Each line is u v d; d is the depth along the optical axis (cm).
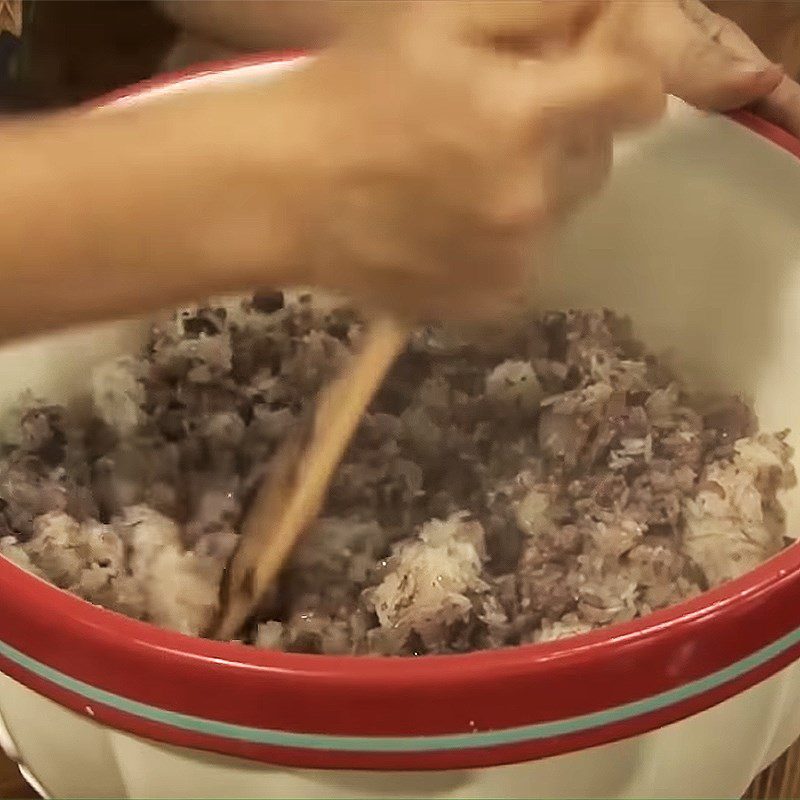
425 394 124
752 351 123
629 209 124
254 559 110
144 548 114
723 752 105
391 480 120
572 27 95
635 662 96
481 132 90
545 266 117
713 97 117
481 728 96
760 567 98
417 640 110
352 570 115
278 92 91
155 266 90
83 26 157
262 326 126
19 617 98
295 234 90
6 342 93
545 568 113
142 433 123
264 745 97
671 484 116
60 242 89
